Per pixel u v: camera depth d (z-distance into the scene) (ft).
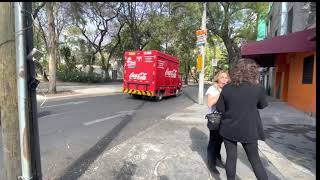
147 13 125.39
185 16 92.07
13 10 9.27
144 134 27.40
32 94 9.93
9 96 9.59
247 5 89.40
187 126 31.94
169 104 56.85
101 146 23.24
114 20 140.87
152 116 39.60
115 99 63.21
